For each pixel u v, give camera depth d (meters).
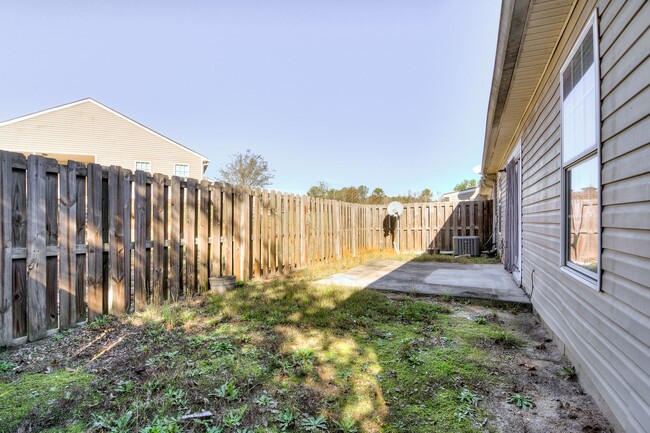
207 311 3.97
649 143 1.55
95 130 17.19
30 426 1.80
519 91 4.06
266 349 2.91
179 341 3.04
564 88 2.86
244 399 2.13
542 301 3.70
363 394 2.22
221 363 2.62
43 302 3.02
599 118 2.09
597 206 2.17
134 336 3.14
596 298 2.15
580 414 2.03
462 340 3.23
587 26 2.29
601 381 2.06
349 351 2.92
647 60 1.57
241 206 5.84
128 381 2.27
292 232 7.34
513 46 3.04
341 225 9.65
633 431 1.66
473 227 10.84
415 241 11.47
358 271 7.22
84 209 3.42
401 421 1.94
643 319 1.60
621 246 1.82
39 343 2.90
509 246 6.63
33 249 2.95
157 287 4.20
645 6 1.58
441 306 4.43
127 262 3.85
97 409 1.96
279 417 1.94
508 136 5.96
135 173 3.97
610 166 1.96
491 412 2.04
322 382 2.37
